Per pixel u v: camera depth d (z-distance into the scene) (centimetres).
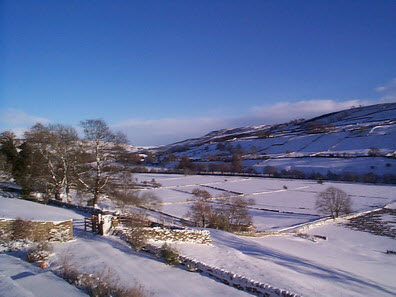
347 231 4453
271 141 17225
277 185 8869
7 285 740
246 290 1132
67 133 3422
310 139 15488
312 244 3528
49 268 1019
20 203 2025
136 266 1195
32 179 3231
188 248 1647
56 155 3297
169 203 5928
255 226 4438
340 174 9931
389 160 10300
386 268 2659
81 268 1073
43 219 1396
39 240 1296
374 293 1658
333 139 14500
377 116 18712
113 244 1446
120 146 3247
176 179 10106
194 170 12912
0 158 3578
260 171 11669
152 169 12744
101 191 3206
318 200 5884
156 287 1021
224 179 10156
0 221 1255
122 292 869
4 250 1183
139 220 1900
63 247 1308
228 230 3562
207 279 1197
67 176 3284
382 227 4681
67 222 1438
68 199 3278
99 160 3133
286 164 12112
